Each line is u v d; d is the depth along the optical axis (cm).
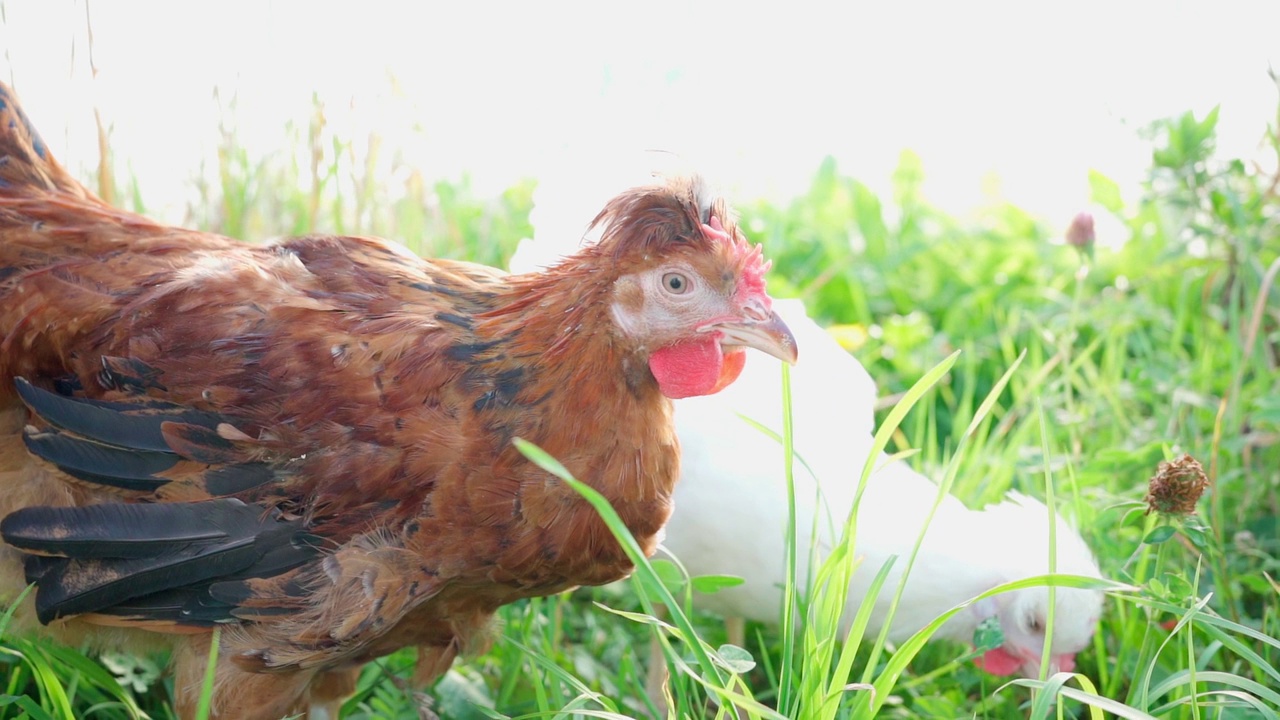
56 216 66
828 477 74
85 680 69
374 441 60
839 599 62
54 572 61
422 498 60
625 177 74
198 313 62
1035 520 77
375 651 65
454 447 60
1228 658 73
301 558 61
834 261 111
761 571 74
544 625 77
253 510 60
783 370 61
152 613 61
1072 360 96
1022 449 87
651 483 62
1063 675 58
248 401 61
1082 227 86
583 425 61
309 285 64
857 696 61
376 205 92
